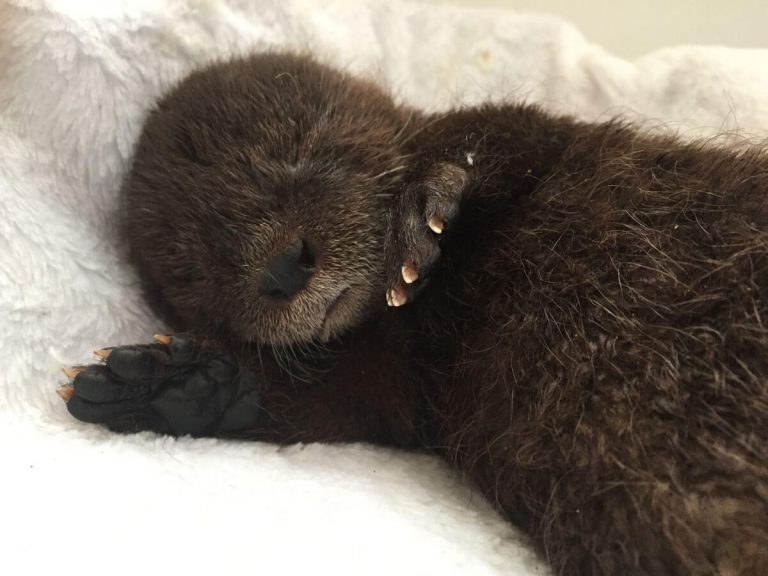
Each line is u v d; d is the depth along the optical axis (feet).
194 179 0.59
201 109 0.62
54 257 0.66
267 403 0.60
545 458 0.47
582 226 0.54
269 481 0.50
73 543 0.39
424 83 0.92
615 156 0.57
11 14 0.66
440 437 0.60
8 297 0.62
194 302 0.60
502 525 0.51
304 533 0.43
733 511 0.40
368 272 0.60
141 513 0.43
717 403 0.42
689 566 0.40
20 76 0.67
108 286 0.68
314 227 0.58
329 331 0.60
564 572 0.45
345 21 0.90
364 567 0.40
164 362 0.54
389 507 0.49
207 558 0.39
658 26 1.01
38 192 0.68
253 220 0.57
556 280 0.53
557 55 0.92
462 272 0.59
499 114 0.64
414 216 0.57
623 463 0.43
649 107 0.89
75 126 0.69
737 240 0.47
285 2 0.83
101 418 0.55
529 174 0.60
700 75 0.88
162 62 0.74
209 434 0.58
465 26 0.93
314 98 0.63
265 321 0.58
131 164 0.70
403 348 0.61
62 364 0.64
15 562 0.37
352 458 0.57
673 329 0.45
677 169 0.55
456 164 0.60
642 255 0.50
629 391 0.45
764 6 0.97
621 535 0.42
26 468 0.47
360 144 0.62
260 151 0.59
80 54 0.68
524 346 0.52
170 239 0.60
